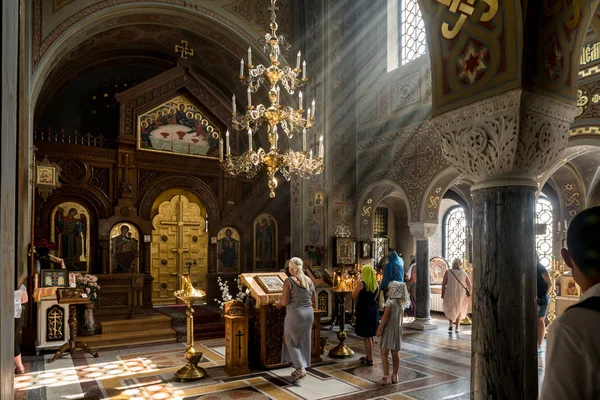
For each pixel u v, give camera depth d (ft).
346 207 39.42
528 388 10.37
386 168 36.63
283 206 42.24
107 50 37.88
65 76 37.04
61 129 34.83
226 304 21.48
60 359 24.08
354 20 41.32
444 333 30.96
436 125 12.57
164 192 38.27
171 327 30.71
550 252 34.06
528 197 10.91
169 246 38.19
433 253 44.80
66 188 33.32
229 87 42.78
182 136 38.70
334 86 39.75
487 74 10.94
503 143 10.67
